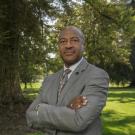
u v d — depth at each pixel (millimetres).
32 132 10023
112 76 40719
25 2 12359
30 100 14727
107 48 16797
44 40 13367
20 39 12969
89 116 2525
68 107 2588
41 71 13984
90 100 2578
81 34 2842
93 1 15000
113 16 15273
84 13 15430
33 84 16172
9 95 13844
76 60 2795
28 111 2893
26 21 12539
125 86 44781
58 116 2547
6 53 12688
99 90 2650
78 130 2527
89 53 16359
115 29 15500
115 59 18953
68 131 2604
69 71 2803
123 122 12453
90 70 2742
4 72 13344
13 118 12125
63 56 2826
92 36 15906
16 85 14062
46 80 2996
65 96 2713
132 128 11102
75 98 2627
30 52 13297
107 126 11406
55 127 2592
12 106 13492
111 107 17656
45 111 2602
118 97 24516
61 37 2832
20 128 10531
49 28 13492
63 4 13531
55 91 2832
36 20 12797
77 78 2738
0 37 10531
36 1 12422
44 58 13438
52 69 13781
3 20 11812
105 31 15664
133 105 18922
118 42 19219
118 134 10031
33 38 13164
